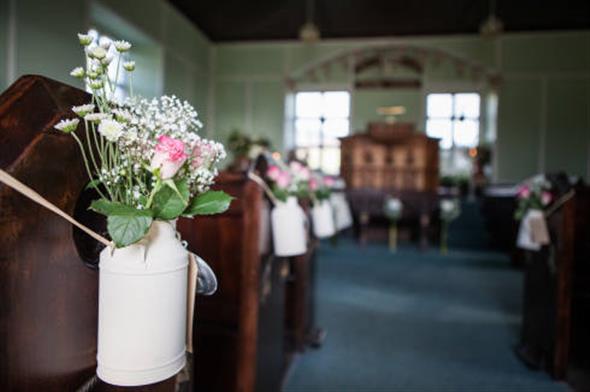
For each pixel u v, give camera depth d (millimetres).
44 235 815
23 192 730
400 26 8938
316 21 8922
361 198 7578
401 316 3805
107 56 850
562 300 2555
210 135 9961
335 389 2461
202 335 1919
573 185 2707
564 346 2572
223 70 9984
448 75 9711
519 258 5922
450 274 5484
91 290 955
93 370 969
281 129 9797
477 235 7660
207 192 984
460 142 10891
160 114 933
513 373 2703
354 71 10188
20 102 809
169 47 7977
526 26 8695
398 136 7578
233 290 1904
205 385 1934
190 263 942
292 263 2953
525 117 8945
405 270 5684
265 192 1938
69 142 881
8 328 744
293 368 2725
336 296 4410
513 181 9008
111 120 801
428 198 7262
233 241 1890
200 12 8531
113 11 6242
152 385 929
